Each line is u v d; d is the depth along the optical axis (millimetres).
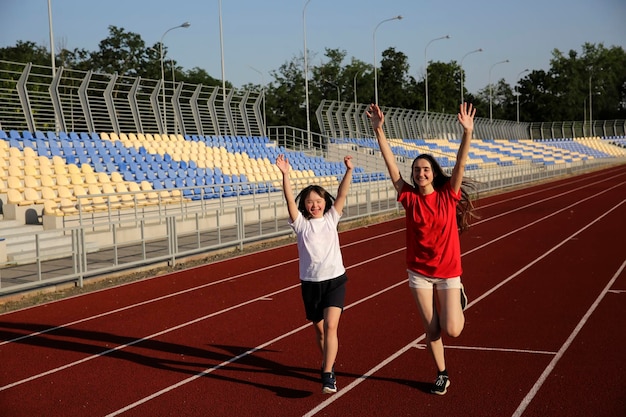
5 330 9523
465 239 19031
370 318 9625
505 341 8180
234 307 10688
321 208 6531
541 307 10047
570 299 10555
